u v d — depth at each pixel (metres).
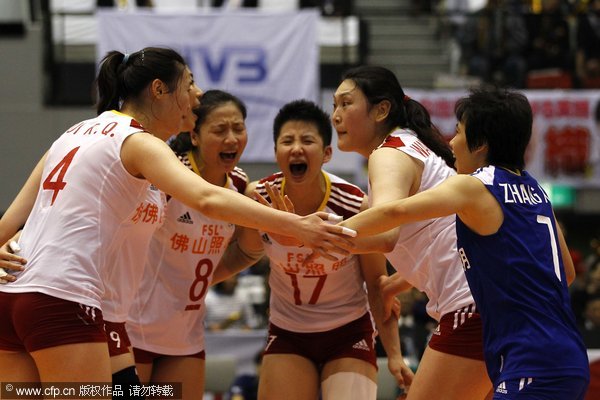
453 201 7.59
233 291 20.69
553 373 7.26
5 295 7.59
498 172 7.86
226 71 24.23
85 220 7.61
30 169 24.72
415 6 30.09
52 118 24.78
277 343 10.19
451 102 24.73
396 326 10.29
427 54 28.84
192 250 10.02
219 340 17.92
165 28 24.08
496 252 7.61
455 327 8.63
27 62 24.77
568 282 8.43
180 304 10.07
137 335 9.96
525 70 26.77
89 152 7.76
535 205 7.86
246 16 24.30
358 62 26.81
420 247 8.98
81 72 25.55
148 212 8.28
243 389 16.86
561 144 25.33
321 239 7.65
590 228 28.73
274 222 7.59
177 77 8.36
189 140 10.34
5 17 24.50
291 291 10.09
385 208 7.65
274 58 24.34
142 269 8.55
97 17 23.88
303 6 26.86
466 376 8.59
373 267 10.12
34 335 7.44
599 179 25.33
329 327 10.05
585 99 25.30
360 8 29.86
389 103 9.23
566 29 26.95
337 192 9.95
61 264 7.48
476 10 28.94
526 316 7.43
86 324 7.47
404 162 8.52
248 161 24.28
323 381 10.02
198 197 7.47
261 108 24.28
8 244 7.77
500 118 8.04
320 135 9.82
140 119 8.30
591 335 17.33
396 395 13.95
